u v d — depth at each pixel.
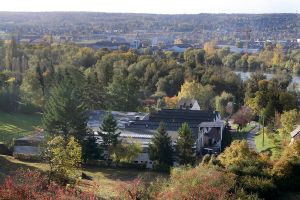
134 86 89.56
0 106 84.25
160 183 25.77
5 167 40.56
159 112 79.44
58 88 57.84
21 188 20.16
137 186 24.02
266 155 35.91
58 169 33.16
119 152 50.38
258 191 25.36
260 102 85.12
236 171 27.98
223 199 21.14
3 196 19.50
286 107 80.75
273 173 28.44
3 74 100.56
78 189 27.03
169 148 50.12
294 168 29.36
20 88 92.25
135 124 66.56
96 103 85.31
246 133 78.19
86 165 49.81
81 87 82.00
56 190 22.83
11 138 63.41
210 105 98.19
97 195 24.92
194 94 98.69
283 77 125.31
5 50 136.25
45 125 52.97
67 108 52.12
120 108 86.12
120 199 23.58
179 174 25.58
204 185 21.91
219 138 67.38
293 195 27.09
